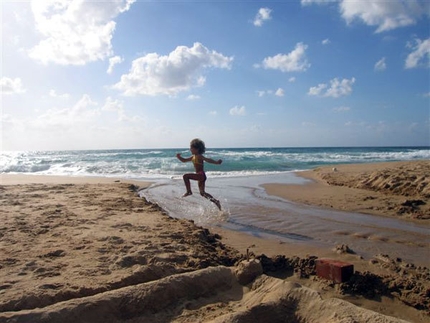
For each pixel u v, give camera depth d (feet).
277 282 12.66
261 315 11.03
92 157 137.69
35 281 13.51
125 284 13.73
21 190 40.83
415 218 28.68
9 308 11.37
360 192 41.68
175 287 12.25
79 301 10.74
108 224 23.39
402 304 13.80
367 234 24.06
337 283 15.28
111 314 10.82
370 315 10.48
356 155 144.36
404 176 43.50
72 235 20.40
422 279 16.01
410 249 20.70
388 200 35.68
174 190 46.03
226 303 12.29
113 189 42.52
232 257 18.48
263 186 49.83
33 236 20.10
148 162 101.86
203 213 31.40
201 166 21.47
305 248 20.86
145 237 20.36
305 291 11.87
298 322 11.14
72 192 39.45
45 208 28.94
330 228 25.73
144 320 11.03
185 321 11.03
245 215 30.40
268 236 23.61
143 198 36.24
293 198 39.14
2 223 23.07
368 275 15.61
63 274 14.34
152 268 14.90
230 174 70.59
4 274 14.24
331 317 10.68
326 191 43.65
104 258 16.46
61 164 99.35
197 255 17.81
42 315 9.96
